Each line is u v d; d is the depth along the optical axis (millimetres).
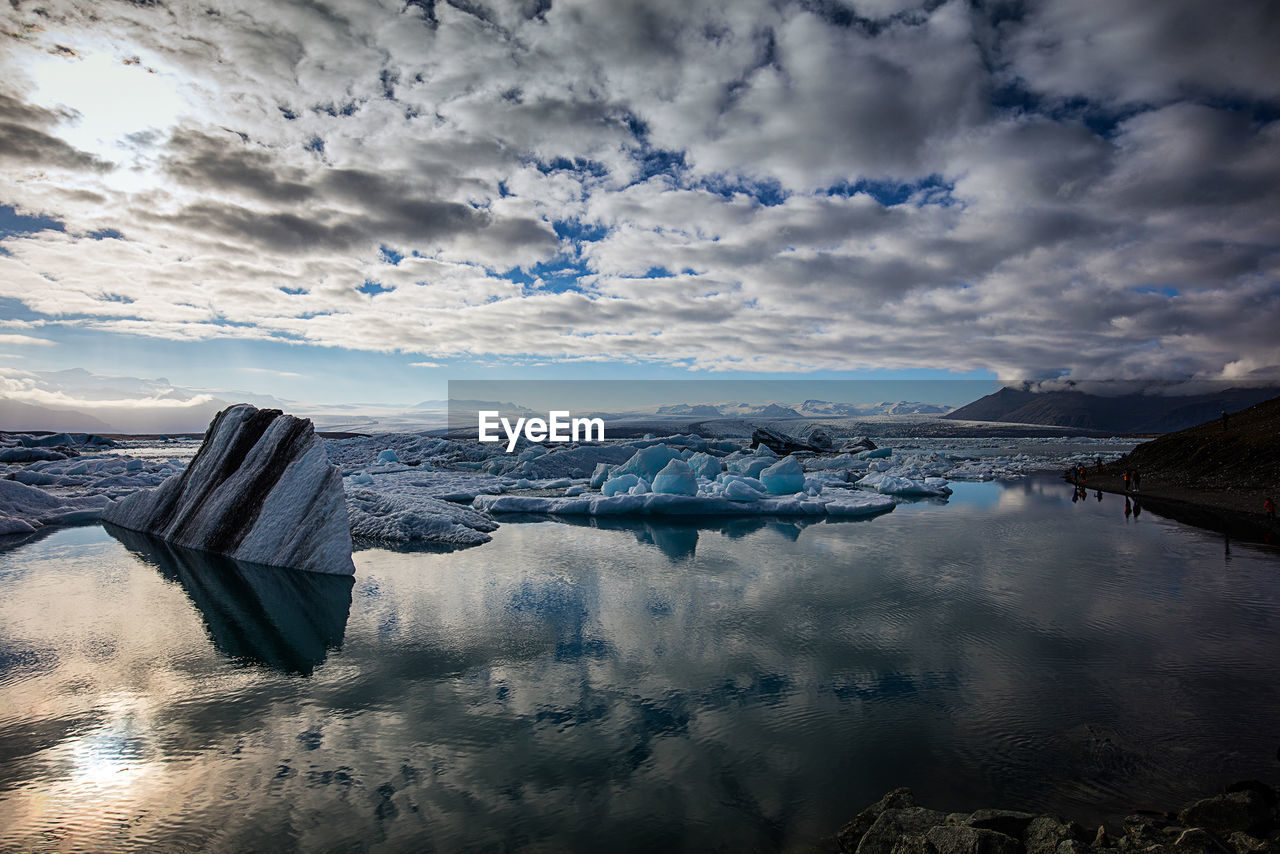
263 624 9242
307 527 12898
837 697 6730
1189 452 30344
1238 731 5891
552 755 5566
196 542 14422
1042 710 6375
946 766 5328
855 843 4258
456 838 4418
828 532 17422
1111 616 9539
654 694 6844
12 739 5930
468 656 7992
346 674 7430
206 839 4473
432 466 39625
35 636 8758
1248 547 14898
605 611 9875
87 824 4668
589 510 20859
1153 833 4012
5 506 17656
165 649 8273
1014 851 3715
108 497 21078
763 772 5270
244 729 6098
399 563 13320
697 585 11469
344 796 4977
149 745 5805
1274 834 4051
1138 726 6008
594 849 4293
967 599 10500
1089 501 24203
